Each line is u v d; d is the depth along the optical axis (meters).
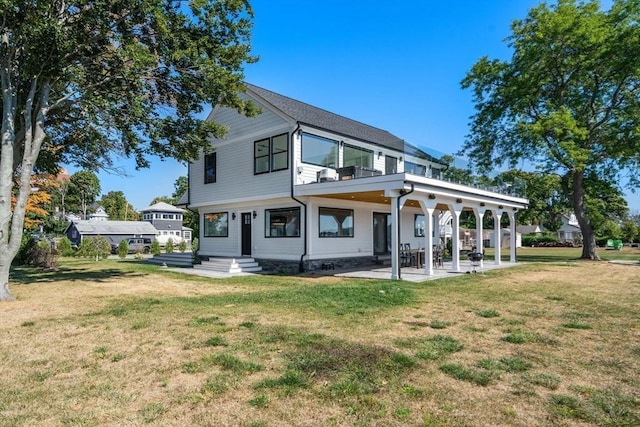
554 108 21.30
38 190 25.00
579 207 22.28
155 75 11.27
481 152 25.47
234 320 6.27
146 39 10.65
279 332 5.45
